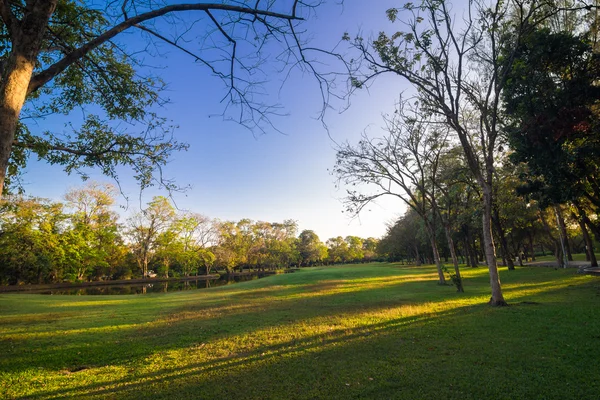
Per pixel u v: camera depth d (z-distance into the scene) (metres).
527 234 44.03
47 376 6.78
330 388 5.63
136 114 9.64
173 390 5.82
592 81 13.12
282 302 18.06
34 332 11.53
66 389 6.00
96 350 8.72
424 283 27.16
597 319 9.64
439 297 17.34
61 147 10.26
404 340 8.48
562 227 31.66
